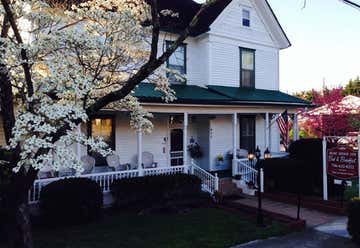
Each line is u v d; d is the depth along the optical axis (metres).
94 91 6.25
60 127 5.49
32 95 5.44
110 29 6.32
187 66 15.97
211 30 15.88
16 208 6.00
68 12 6.46
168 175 11.86
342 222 9.91
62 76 5.05
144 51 6.88
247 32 17.42
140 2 7.27
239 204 11.59
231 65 16.80
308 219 10.22
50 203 9.08
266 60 18.36
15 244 6.00
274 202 12.34
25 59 5.30
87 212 9.43
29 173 5.86
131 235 8.38
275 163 13.52
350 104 24.55
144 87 12.91
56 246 7.49
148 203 11.34
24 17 5.87
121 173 11.59
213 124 16.36
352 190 14.03
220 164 16.48
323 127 24.61
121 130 13.66
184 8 16.83
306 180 12.96
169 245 7.64
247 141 17.66
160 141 14.87
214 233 8.59
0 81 5.84
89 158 11.78
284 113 16.06
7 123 5.95
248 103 14.48
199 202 11.84
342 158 11.33
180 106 12.62
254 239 8.24
